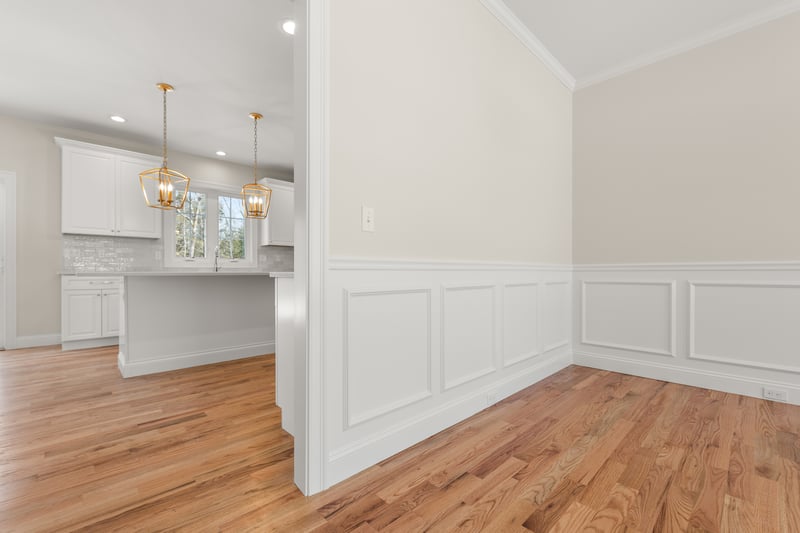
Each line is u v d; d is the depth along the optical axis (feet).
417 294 5.90
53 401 7.67
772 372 7.59
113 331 14.23
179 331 10.50
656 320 9.15
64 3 7.45
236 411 7.12
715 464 4.99
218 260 17.84
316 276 4.49
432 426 6.03
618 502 4.18
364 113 5.10
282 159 17.78
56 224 13.76
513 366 8.14
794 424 6.31
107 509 4.10
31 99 11.69
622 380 9.02
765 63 7.78
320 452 4.50
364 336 5.09
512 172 8.17
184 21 8.05
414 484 4.60
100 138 14.62
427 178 6.09
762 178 7.80
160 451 5.48
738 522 3.83
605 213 10.07
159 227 15.38
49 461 5.17
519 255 8.40
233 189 18.17
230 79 10.49
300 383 4.54
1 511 4.05
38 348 13.24
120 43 8.82
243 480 4.71
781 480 4.59
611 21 8.05
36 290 13.46
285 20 8.06
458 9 6.71
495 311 7.55
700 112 8.59
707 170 8.48
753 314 7.84
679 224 8.86
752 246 7.89
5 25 8.11
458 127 6.70
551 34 8.50
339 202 4.80
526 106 8.63
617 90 9.86
